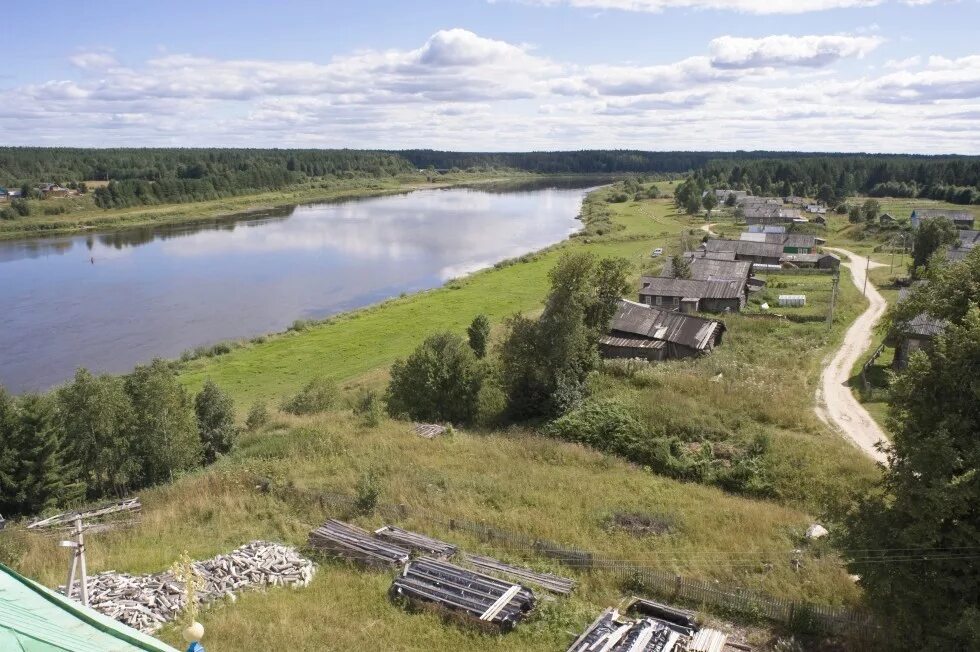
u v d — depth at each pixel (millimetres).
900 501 18141
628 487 32844
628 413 40750
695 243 122688
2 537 26922
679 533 27359
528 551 25625
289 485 31766
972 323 17875
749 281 83500
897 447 18938
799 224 139625
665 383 47219
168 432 41000
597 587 23188
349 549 25328
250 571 23672
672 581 22547
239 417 54906
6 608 10148
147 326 84750
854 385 47938
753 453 35781
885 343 56875
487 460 36375
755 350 56906
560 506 29953
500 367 49219
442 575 23188
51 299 97062
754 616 21156
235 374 67188
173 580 22344
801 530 27516
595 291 55000
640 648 18812
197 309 92875
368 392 53156
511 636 20406
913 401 18656
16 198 182250
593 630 19875
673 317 58438
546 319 46188
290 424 47406
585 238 137000
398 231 162000
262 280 110125
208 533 27969
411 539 26062
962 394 17938
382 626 20750
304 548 26125
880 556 18234
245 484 33000
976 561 16859
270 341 77625
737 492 33250
